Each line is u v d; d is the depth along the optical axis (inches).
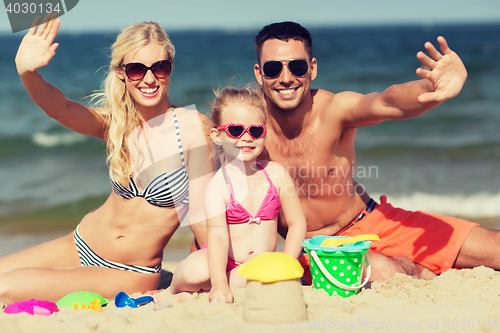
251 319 86.0
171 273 177.6
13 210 317.4
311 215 148.9
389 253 146.1
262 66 138.2
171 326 84.3
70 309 103.1
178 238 263.6
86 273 128.7
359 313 89.8
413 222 145.3
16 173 409.1
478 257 134.8
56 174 406.0
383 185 361.1
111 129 128.3
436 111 653.3
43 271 124.6
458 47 1872.5
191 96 808.3
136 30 124.4
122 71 127.9
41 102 119.4
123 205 130.8
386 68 1162.6
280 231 149.6
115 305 112.9
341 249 105.0
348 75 1054.4
